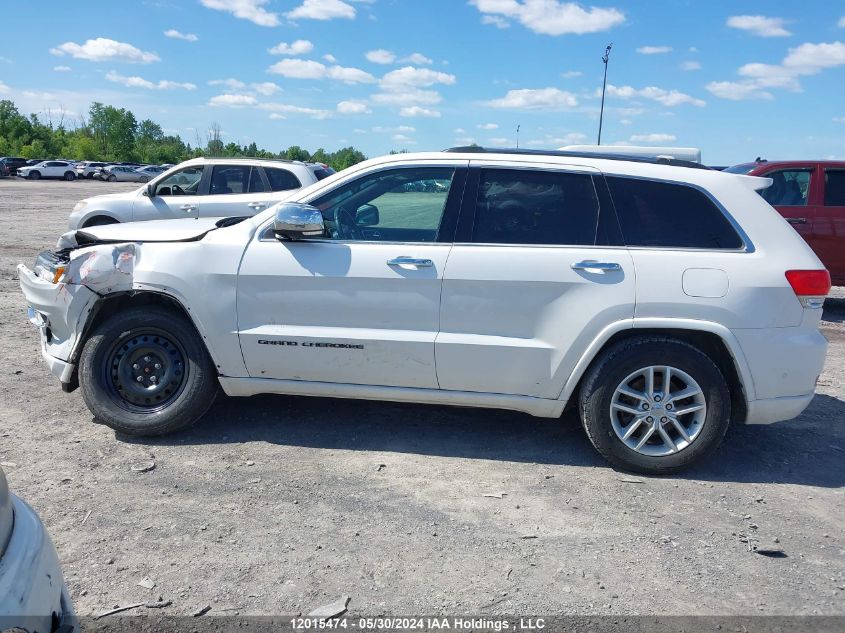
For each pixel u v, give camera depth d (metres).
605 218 4.32
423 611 2.97
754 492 4.15
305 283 4.38
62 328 4.64
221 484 4.04
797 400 4.28
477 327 4.30
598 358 4.29
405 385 4.45
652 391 4.24
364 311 4.36
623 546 3.51
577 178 4.40
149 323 4.51
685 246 4.28
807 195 9.18
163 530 3.53
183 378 4.54
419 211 4.47
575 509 3.87
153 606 2.96
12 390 5.44
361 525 3.64
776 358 4.19
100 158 101.75
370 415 5.12
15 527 2.08
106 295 4.50
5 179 56.91
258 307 4.44
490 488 4.09
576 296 4.20
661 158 4.71
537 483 4.17
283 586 3.12
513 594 3.10
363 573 3.23
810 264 4.25
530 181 4.43
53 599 2.09
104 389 4.56
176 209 11.04
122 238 4.70
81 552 3.32
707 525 3.74
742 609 3.04
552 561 3.36
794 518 3.85
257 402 5.30
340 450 4.54
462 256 4.29
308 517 3.71
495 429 4.95
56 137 100.44
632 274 4.18
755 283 4.15
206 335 4.46
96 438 4.60
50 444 4.48
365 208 4.54
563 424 5.08
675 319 4.16
